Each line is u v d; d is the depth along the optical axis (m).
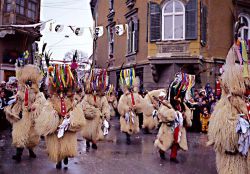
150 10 18.27
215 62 18.16
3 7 22.03
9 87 13.59
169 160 7.99
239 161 5.19
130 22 21.11
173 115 7.76
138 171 6.84
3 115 13.35
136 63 19.84
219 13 18.72
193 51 17.19
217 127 5.21
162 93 8.55
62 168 7.01
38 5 24.38
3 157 8.06
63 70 6.94
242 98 5.30
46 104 6.80
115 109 18.89
